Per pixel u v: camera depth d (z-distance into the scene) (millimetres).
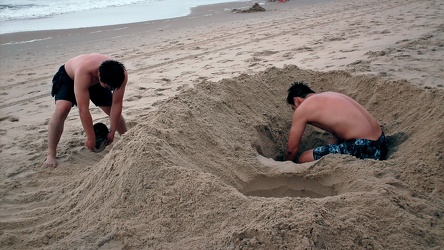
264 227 1982
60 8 17391
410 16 10305
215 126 3322
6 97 5859
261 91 4336
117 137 4070
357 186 2551
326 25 10445
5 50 9367
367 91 4379
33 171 3402
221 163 2957
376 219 2137
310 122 3449
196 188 2328
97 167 2945
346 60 6277
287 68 4930
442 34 7438
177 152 2781
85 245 2209
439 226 2162
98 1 20031
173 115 3160
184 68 6914
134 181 2453
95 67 3404
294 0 18125
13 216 2686
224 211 2205
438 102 3484
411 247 2000
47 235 2377
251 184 2957
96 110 5102
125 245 2158
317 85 4754
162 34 10961
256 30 10586
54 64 7883
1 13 15461
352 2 15664
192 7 17500
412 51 6391
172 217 2256
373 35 8172
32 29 12070
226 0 20016
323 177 2842
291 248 1874
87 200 2625
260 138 3729
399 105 3949
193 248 2053
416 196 2422
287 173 2924
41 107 5359
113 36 10898
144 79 6324
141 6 18375
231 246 1988
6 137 4273
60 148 3832
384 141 3279
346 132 3273
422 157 2770
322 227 1951
